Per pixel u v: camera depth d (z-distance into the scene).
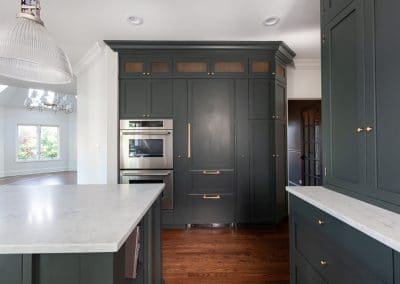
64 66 1.58
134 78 3.49
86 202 1.45
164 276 2.30
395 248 0.83
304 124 4.50
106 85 3.47
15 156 8.74
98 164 3.75
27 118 9.03
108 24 2.91
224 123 3.51
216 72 3.50
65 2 2.43
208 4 2.48
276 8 2.56
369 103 1.35
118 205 1.38
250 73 3.51
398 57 1.16
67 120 10.24
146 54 3.49
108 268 0.87
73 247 0.83
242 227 3.55
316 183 4.19
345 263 1.15
